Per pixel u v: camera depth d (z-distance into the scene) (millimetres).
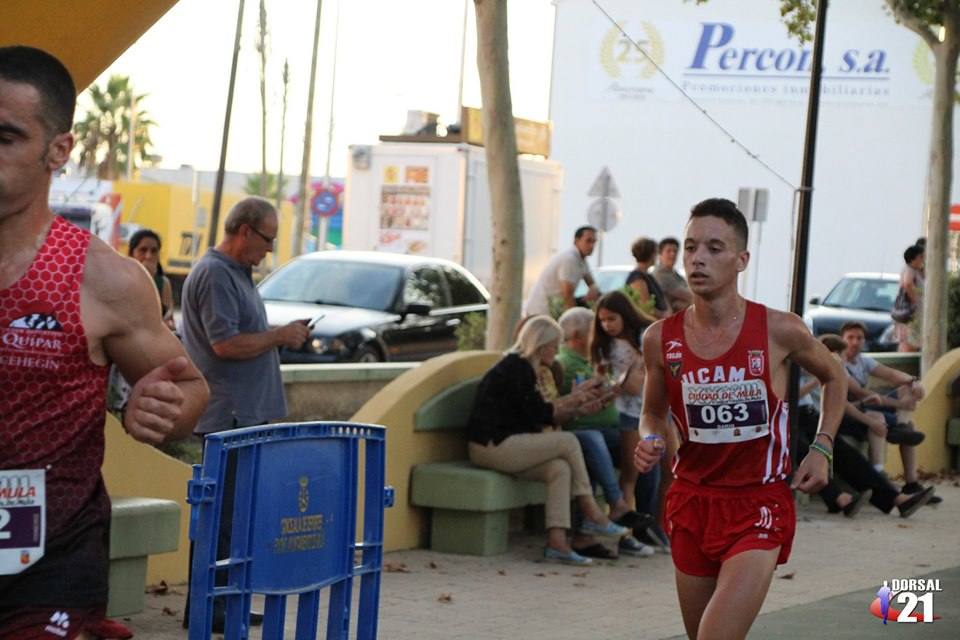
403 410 12305
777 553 6574
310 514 6020
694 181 59406
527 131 37469
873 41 57219
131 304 4359
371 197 31750
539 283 20812
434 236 31312
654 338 6840
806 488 6902
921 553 13781
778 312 6742
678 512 6777
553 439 12305
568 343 13188
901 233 57156
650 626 10141
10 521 4262
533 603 10727
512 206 17016
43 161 4219
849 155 57656
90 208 38875
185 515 10445
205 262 9305
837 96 57656
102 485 4480
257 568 5781
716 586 6629
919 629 10219
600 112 60312
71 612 4320
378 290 23281
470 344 20344
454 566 11953
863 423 16641
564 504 12328
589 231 20562
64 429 4320
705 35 58844
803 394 16000
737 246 6680
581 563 12289
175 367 4281
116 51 8773
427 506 12477
